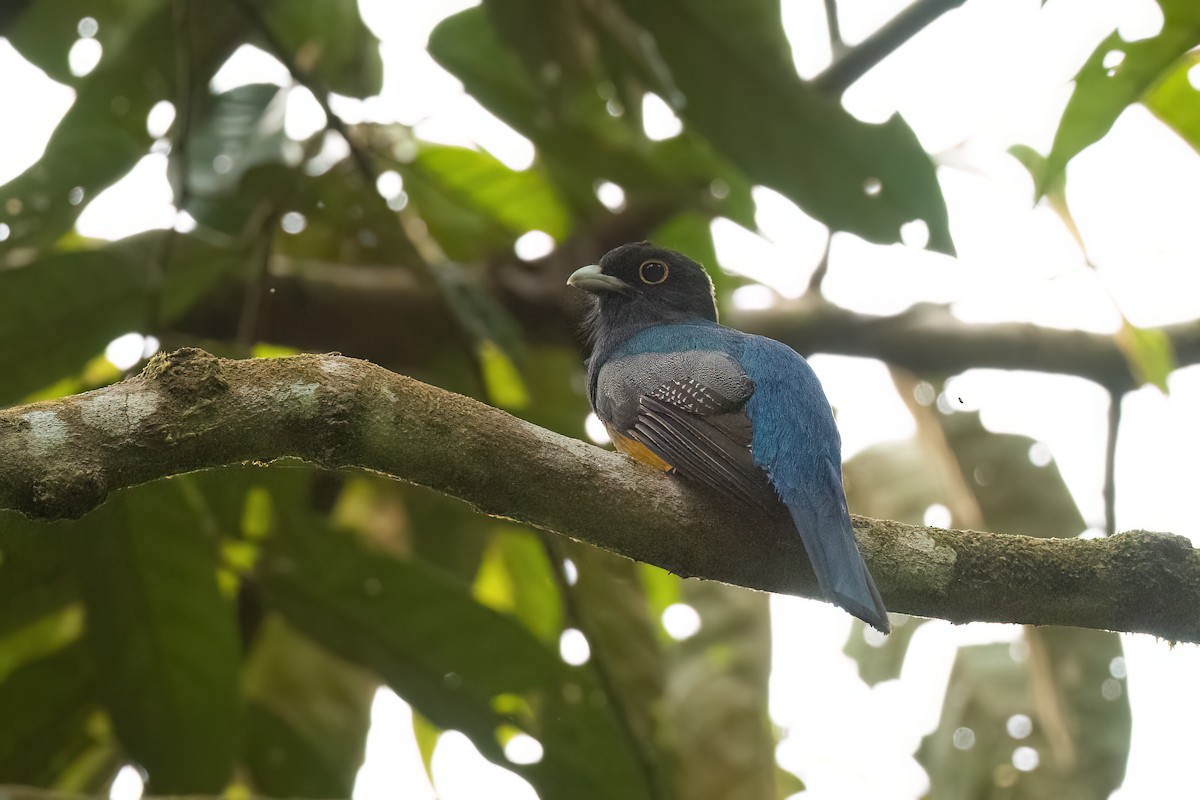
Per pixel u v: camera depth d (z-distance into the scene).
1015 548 7.15
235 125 10.18
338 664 10.07
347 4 10.71
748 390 8.08
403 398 6.44
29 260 8.95
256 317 9.43
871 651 11.81
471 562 10.62
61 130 10.34
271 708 9.86
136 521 8.50
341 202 10.25
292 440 6.26
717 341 8.91
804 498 7.30
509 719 9.06
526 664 8.94
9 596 8.67
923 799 11.36
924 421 11.72
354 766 9.87
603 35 10.44
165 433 6.02
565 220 11.67
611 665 9.67
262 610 9.68
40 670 9.09
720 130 9.71
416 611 8.91
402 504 10.57
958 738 11.12
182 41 9.13
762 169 9.74
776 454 7.68
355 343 10.95
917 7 10.92
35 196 9.42
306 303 10.80
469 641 8.95
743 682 10.77
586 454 6.85
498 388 11.23
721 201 11.33
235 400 6.15
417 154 11.16
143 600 8.67
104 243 9.54
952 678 11.45
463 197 11.38
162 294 9.02
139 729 8.88
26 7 10.87
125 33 10.71
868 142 9.55
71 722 9.16
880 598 6.79
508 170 11.33
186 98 9.07
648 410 8.20
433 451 6.47
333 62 10.67
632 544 7.02
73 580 8.73
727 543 7.11
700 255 12.09
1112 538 7.21
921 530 7.24
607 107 11.34
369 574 8.87
